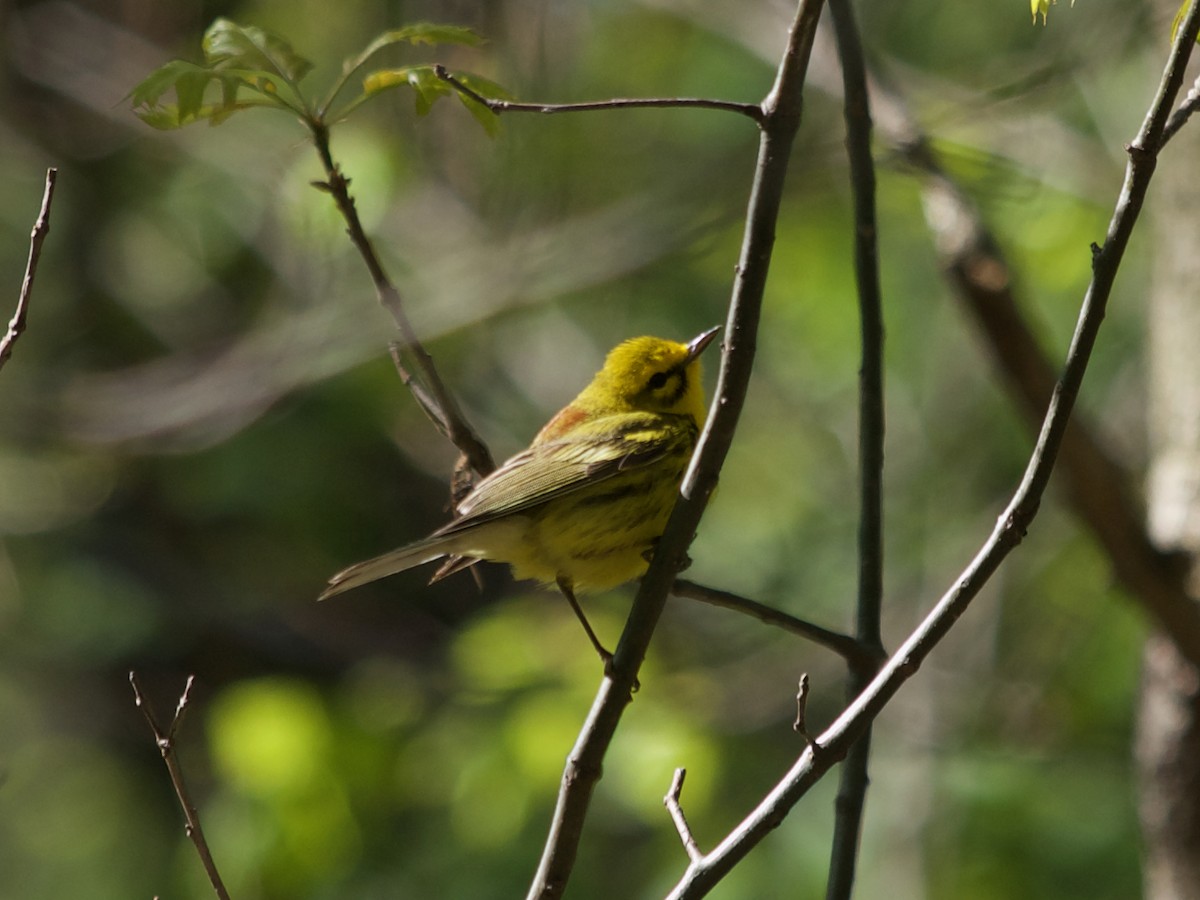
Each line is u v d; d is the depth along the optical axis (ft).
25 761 53.16
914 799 39.86
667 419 25.57
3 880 52.26
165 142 52.44
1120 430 48.65
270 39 18.67
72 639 51.57
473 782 41.63
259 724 41.19
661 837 40.40
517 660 45.21
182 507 52.75
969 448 52.54
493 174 48.03
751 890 38.11
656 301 54.03
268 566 53.52
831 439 55.42
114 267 56.03
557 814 17.89
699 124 53.21
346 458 52.80
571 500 23.80
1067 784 39.27
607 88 53.16
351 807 42.45
